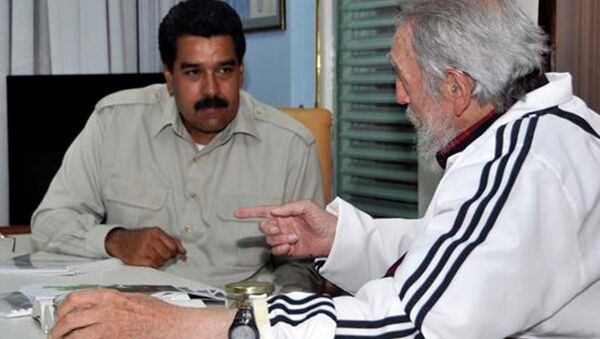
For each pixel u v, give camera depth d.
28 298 1.47
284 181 2.10
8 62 3.32
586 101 2.29
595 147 1.20
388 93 3.04
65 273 1.73
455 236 1.09
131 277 1.71
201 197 2.09
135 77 3.10
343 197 3.30
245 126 2.10
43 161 3.04
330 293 1.89
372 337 1.08
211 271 2.06
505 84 1.22
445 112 1.28
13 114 3.04
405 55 1.29
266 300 1.16
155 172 2.11
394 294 1.10
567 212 1.12
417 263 1.10
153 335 1.12
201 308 1.18
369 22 3.08
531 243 1.08
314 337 1.08
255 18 3.37
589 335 1.20
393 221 1.61
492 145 1.19
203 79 1.96
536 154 1.15
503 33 1.22
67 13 3.38
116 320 1.12
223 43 1.95
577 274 1.13
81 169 2.15
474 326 1.05
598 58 2.28
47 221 2.03
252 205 2.08
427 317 1.05
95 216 2.14
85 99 3.06
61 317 1.15
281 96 3.29
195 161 2.10
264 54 3.37
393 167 3.09
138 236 1.87
